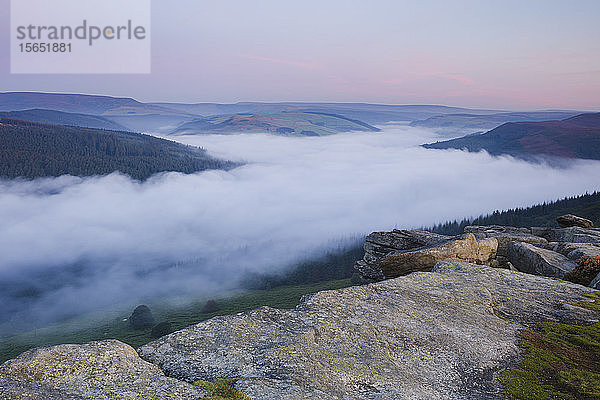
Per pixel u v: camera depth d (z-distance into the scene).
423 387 11.95
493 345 15.11
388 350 13.94
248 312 15.75
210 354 12.51
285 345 13.12
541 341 15.84
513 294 20.89
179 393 10.08
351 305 17.47
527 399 11.88
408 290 20.08
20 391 9.56
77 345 11.93
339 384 11.34
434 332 15.63
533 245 33.06
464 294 20.14
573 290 21.80
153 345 13.09
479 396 11.98
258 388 10.43
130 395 9.84
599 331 16.59
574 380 12.82
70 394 9.70
